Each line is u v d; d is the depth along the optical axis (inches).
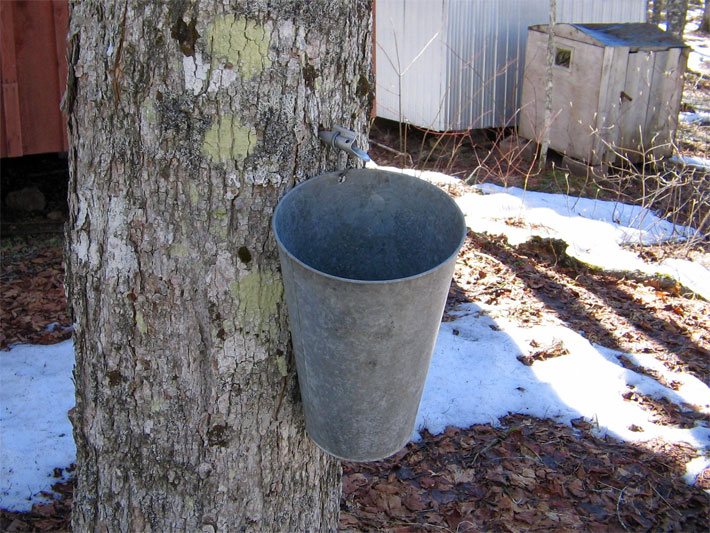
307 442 95.4
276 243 83.0
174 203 83.0
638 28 350.6
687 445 176.1
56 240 255.6
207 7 78.1
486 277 251.8
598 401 189.5
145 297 85.7
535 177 347.9
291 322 83.1
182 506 91.1
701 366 209.5
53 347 197.2
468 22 366.6
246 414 89.5
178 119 80.7
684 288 251.4
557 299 241.9
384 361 78.6
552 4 325.7
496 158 361.7
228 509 91.6
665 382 201.0
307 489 97.4
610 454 171.9
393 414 84.0
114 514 93.5
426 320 78.2
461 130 387.9
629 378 198.8
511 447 171.9
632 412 186.9
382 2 386.6
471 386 191.0
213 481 90.1
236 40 79.2
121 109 82.0
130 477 91.7
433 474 162.7
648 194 332.2
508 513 153.3
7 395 175.9
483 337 212.7
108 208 85.0
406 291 73.9
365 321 75.2
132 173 83.1
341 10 84.6
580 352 207.2
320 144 86.9
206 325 85.9
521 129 370.6
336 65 86.2
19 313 213.3
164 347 86.8
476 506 154.6
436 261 86.9
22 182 285.7
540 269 260.8
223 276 84.8
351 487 157.5
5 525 139.8
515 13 375.6
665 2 552.1
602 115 331.3
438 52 366.6
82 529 96.7
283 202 81.0
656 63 336.2
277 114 82.6
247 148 82.3
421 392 86.9
